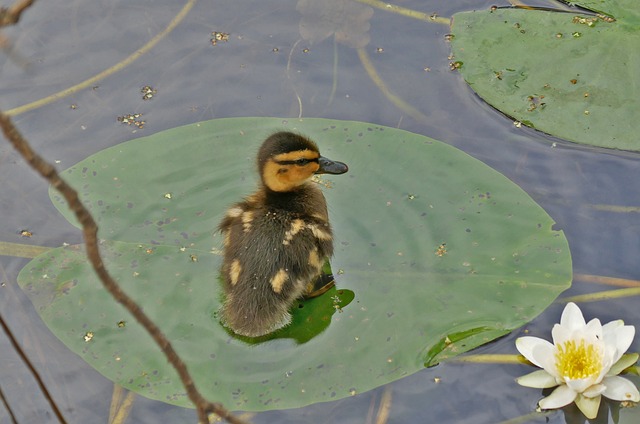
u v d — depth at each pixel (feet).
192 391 18.12
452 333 28.76
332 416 27.20
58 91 39.06
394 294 30.22
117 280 31.19
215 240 32.55
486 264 30.66
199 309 30.27
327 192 33.88
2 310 30.86
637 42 36.32
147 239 32.60
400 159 34.53
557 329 27.45
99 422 27.43
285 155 31.83
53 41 41.04
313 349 28.86
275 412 27.32
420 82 38.27
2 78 39.68
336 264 31.63
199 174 34.71
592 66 35.99
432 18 40.91
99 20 42.06
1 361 29.30
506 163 34.76
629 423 26.58
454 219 32.30
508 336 28.78
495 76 36.65
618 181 33.63
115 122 37.76
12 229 33.73
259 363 28.58
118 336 29.50
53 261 32.14
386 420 27.12
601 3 38.60
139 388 27.94
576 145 34.91
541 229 31.60
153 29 41.55
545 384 27.30
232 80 39.17
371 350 28.58
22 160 36.55
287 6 42.29
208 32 41.32
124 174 34.76
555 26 37.83
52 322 30.07
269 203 32.63
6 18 15.38
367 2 41.86
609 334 27.50
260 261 30.35
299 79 38.99
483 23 38.81
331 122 36.09
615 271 30.76
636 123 34.09
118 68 39.93
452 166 34.09
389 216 32.78
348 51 39.99
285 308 30.14
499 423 26.91
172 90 38.99
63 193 14.71
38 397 28.25
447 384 27.86
